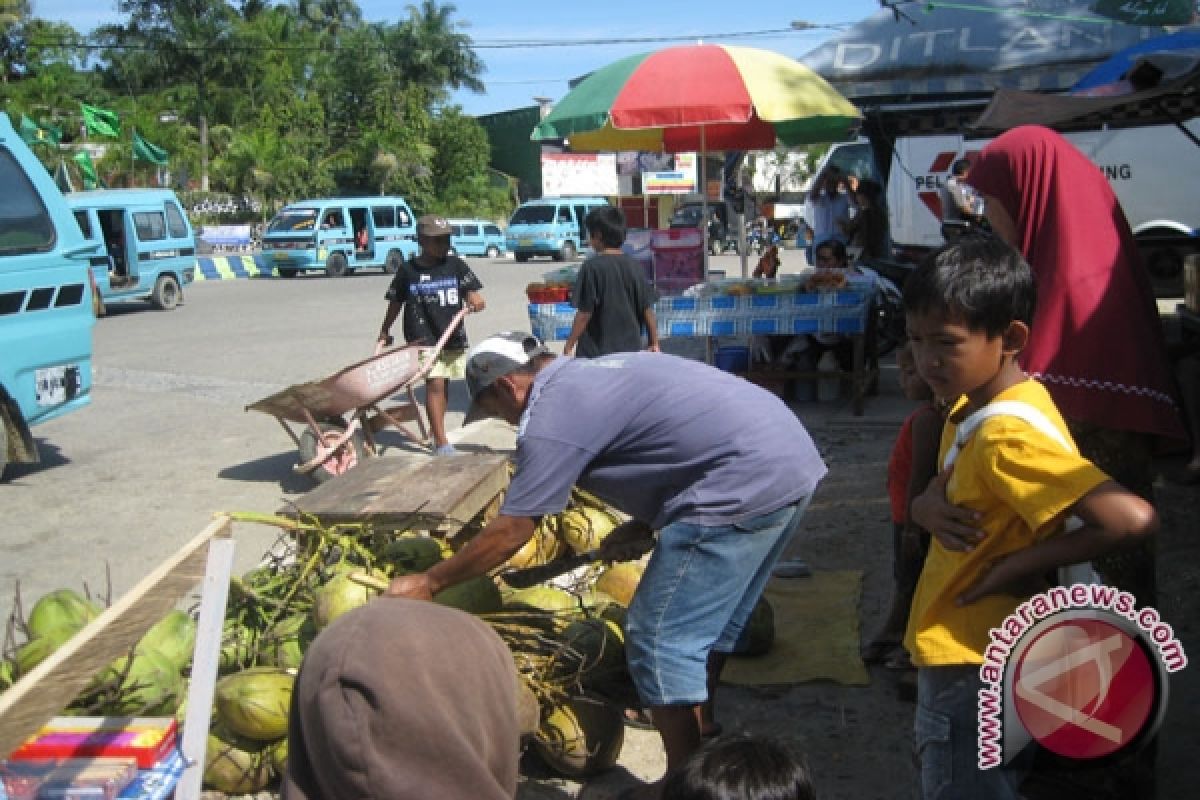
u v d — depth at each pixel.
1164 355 3.30
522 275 28.36
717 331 9.52
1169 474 6.93
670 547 3.20
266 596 4.13
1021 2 12.39
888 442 8.45
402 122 53.62
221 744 3.62
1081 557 2.17
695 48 9.56
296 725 1.54
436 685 1.50
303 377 12.41
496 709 1.58
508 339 3.35
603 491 3.30
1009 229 3.36
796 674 4.48
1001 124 6.05
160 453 8.91
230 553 2.54
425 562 4.21
